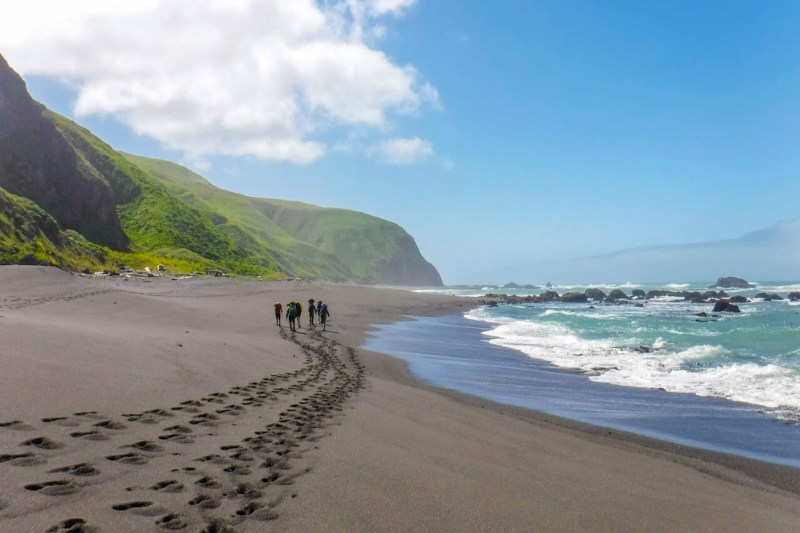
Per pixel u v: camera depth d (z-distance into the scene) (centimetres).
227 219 17962
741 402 1543
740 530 636
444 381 1762
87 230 8788
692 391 1689
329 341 2603
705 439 1183
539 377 1905
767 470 986
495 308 6347
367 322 4062
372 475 648
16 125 8194
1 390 747
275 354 1788
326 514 516
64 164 8800
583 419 1330
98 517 445
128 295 3475
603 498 691
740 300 6881
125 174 11925
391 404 1191
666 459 1005
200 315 3056
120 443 637
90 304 2897
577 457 920
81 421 694
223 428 776
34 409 702
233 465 617
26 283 3300
